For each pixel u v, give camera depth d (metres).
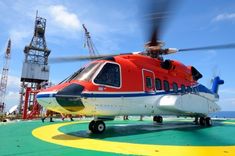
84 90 8.95
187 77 14.38
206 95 16.17
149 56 12.58
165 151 6.02
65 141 7.62
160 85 12.16
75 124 14.48
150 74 11.76
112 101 9.77
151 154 5.62
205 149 6.35
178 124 15.19
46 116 21.75
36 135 9.10
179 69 13.53
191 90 14.45
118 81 10.16
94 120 9.93
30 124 14.36
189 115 13.82
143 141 7.71
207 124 14.07
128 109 10.50
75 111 9.15
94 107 9.27
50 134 9.45
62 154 5.54
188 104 12.54
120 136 8.92
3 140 7.78
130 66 10.92
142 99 11.04
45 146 6.63
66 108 8.86
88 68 9.84
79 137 8.61
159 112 12.20
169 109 12.02
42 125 13.66
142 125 14.05
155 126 13.45
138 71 11.16
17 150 6.04
